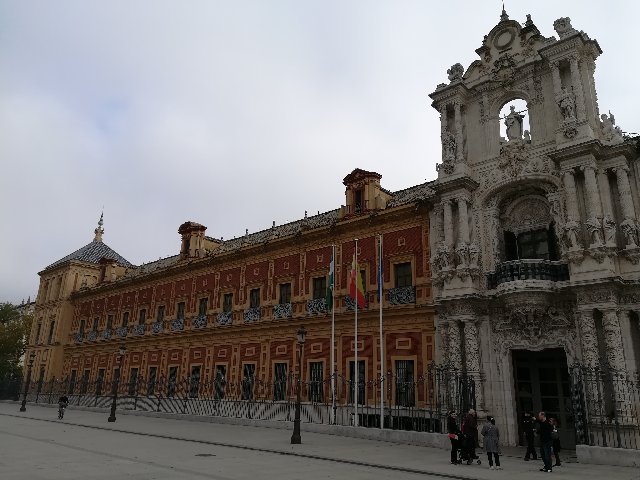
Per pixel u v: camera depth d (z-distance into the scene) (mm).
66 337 53625
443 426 21469
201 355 37406
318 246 31625
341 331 28734
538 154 23328
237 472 13438
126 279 46844
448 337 23516
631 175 21109
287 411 29375
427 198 26156
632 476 14125
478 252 23625
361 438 22438
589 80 22781
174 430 25609
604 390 18734
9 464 13781
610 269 19531
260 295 34250
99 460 15039
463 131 26141
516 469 15359
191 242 41906
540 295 20938
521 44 25156
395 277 27484
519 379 22875
